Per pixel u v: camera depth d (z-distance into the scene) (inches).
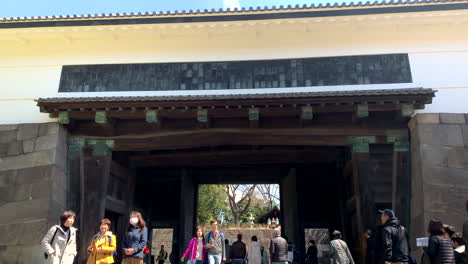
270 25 444.1
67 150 442.0
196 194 697.6
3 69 471.2
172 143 445.7
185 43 466.9
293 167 593.0
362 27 443.5
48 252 197.6
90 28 452.1
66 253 205.5
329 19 432.8
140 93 447.5
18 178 414.9
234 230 966.4
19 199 404.8
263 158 559.8
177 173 623.5
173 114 411.8
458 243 212.5
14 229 391.9
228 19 440.8
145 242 233.8
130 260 225.8
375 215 400.5
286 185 644.7
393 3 416.8
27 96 457.7
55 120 443.2
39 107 429.7
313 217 562.3
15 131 436.1
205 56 460.4
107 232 225.1
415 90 373.4
